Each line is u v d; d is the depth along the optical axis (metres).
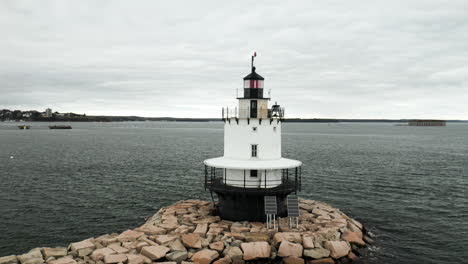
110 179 62.12
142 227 32.00
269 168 30.92
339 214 36.06
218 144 146.62
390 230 36.06
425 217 40.12
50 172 68.94
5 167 74.56
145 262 25.11
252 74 32.97
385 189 53.81
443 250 31.25
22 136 195.88
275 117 33.25
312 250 27.22
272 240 28.31
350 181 59.97
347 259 28.20
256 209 32.16
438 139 187.38
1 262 25.08
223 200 33.38
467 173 68.38
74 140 166.38
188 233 29.81
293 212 30.36
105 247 27.19
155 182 59.53
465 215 40.69
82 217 40.69
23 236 34.78
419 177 63.94
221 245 27.41
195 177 64.00
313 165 78.88
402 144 149.00
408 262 28.88
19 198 48.09
